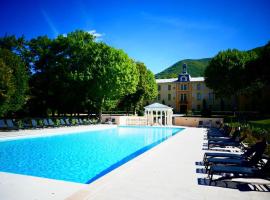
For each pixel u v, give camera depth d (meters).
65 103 38.47
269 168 7.19
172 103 73.38
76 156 15.02
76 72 34.38
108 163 13.02
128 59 40.03
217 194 6.61
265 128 17.02
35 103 37.72
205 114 51.66
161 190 6.79
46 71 36.09
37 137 21.36
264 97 50.34
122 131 31.58
